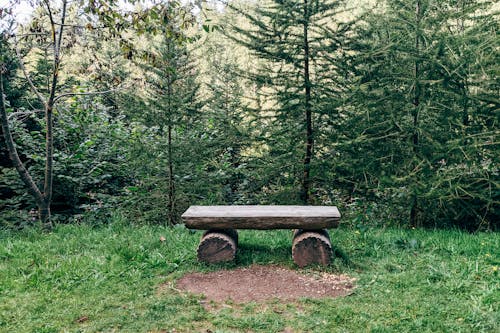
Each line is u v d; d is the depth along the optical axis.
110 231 7.36
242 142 8.78
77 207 9.70
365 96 7.68
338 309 4.51
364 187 8.36
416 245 6.25
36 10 7.69
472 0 7.65
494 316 4.22
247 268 5.69
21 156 10.46
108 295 4.87
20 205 9.88
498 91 7.62
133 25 7.23
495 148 7.51
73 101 10.81
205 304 4.71
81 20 8.02
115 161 10.70
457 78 7.43
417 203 7.88
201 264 5.74
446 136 7.70
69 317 4.38
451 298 4.66
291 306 4.62
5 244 6.51
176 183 8.60
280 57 7.98
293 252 5.66
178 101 7.98
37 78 11.13
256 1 8.52
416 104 7.73
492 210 7.41
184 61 8.02
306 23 7.74
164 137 8.71
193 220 5.77
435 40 7.52
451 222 8.05
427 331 4.07
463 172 7.61
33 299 4.73
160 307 4.59
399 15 7.50
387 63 7.71
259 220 5.72
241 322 4.28
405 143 7.79
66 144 10.54
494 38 7.07
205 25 6.99
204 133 9.78
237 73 8.63
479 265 5.42
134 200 8.94
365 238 6.69
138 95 8.09
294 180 8.65
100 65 8.52
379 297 4.77
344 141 8.02
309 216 5.66
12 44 8.20
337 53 8.12
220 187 9.41
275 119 8.45
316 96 8.07
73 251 6.29
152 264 5.68
